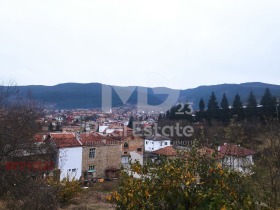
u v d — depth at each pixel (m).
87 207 10.41
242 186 4.16
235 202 3.76
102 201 12.34
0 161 9.92
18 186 9.65
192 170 4.18
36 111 16.09
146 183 4.07
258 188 5.08
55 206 9.72
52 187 10.87
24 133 11.19
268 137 7.71
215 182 4.09
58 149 21.56
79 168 24.05
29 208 8.71
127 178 4.32
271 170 6.00
